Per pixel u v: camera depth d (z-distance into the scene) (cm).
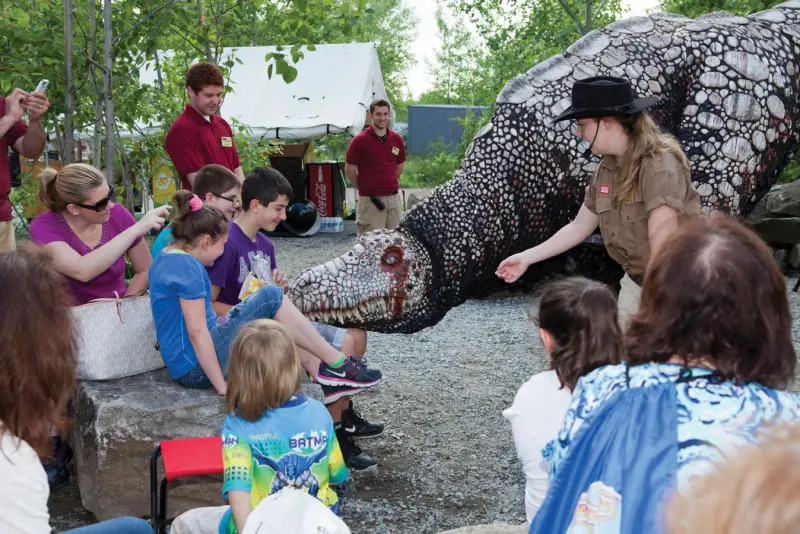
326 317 462
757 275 167
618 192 395
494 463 476
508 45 1350
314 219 1488
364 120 1448
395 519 409
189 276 383
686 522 99
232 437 299
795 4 582
